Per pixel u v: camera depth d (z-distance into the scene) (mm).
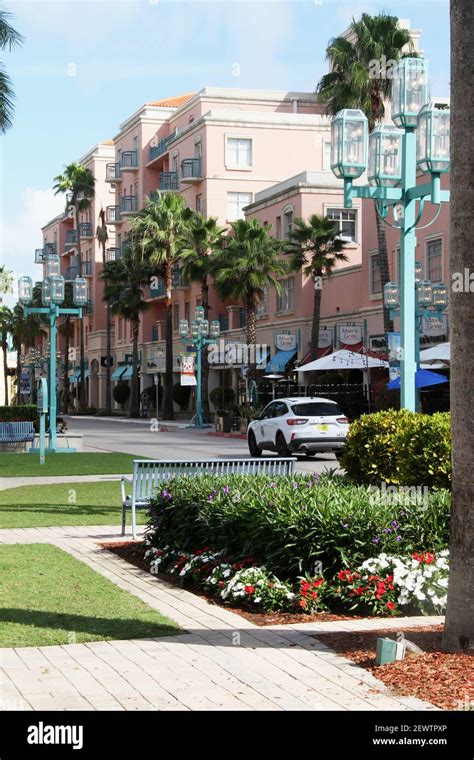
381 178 10812
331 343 43250
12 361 105000
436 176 10617
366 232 41312
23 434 29859
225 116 59562
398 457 10359
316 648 6191
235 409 43281
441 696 5055
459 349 5680
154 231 54062
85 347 91188
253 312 46156
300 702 5039
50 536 11648
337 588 7578
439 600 7449
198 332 46594
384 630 6688
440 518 8180
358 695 5148
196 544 9289
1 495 16734
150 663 5832
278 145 60438
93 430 46750
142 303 65062
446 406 32719
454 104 5773
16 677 5523
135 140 73750
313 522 7879
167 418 57312
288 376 44844
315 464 24547
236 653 6078
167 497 9938
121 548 10742
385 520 7945
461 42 5746
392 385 24688
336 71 36844
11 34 25406
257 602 7543
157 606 7680
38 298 87000
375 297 40250
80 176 83000
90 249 88375
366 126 10656
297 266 42625
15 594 7855
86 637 6492
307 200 48094
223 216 59656
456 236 5715
